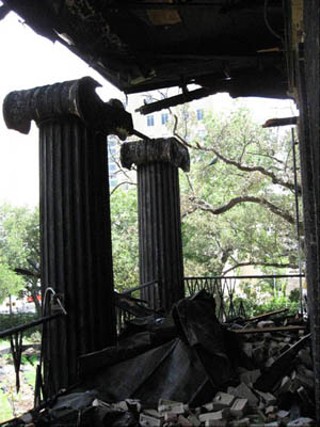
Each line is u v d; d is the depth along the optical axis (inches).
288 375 131.3
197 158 633.0
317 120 89.8
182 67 211.2
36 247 657.6
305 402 117.0
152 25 179.0
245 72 218.2
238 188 616.7
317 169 93.6
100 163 159.8
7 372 412.5
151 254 241.0
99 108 153.6
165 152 235.9
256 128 605.9
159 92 408.5
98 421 111.0
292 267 585.3
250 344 160.4
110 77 211.9
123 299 206.4
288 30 139.9
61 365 146.3
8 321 506.6
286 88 220.7
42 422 112.9
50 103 147.5
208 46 196.2
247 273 865.5
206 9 167.5
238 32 187.8
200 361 130.6
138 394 130.0
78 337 147.7
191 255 630.5
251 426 109.2
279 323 207.9
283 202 580.7
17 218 670.5
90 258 151.6
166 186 242.4
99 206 157.2
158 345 145.1
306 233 117.7
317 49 84.4
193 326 135.7
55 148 151.9
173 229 241.9
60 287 149.3
